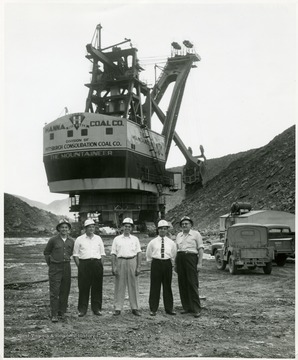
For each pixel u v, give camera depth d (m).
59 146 58.25
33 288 14.94
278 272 19.39
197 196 84.19
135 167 59.94
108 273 20.08
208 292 13.77
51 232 78.62
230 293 13.54
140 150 61.75
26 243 47.97
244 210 29.72
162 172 70.25
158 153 68.50
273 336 8.40
